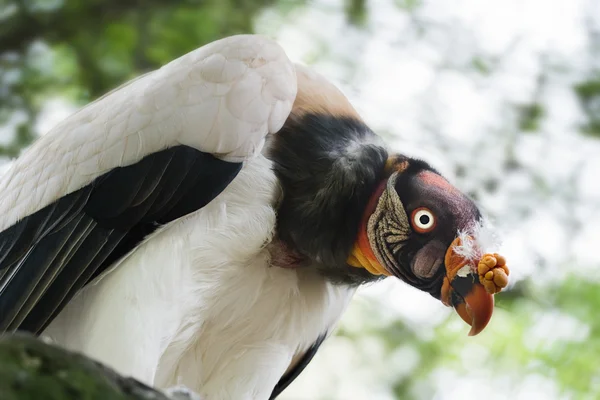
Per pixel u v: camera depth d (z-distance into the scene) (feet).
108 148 13.85
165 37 29.37
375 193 15.14
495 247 14.99
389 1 30.68
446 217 14.90
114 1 29.14
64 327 13.62
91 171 13.87
